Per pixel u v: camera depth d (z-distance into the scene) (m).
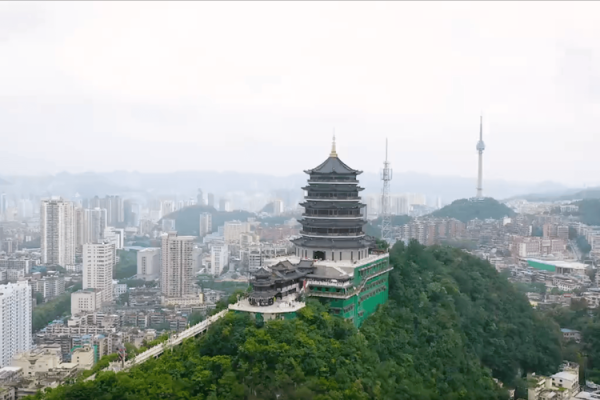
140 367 173.50
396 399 181.00
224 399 156.75
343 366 176.38
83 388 156.75
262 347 169.38
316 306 197.62
